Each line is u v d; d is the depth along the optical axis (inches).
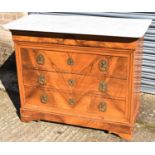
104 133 123.4
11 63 171.9
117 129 118.3
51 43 114.7
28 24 118.8
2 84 158.9
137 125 127.6
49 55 117.4
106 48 109.1
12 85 157.8
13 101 146.3
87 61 113.6
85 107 120.6
